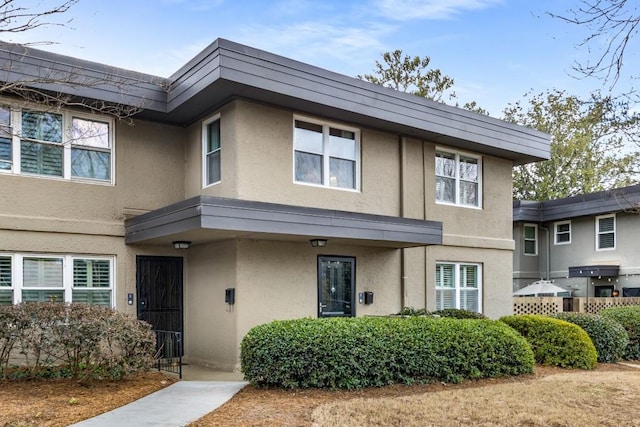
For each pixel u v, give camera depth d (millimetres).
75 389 7879
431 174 13461
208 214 8703
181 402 7203
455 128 13016
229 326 10164
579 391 7891
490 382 8812
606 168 26938
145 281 11070
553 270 22547
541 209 22312
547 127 28859
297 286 10930
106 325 8211
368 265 12250
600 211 19859
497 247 14703
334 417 6316
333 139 11750
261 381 8008
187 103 10422
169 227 9484
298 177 11062
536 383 8562
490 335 9328
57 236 10102
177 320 11367
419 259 13188
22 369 8648
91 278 10492
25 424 6004
